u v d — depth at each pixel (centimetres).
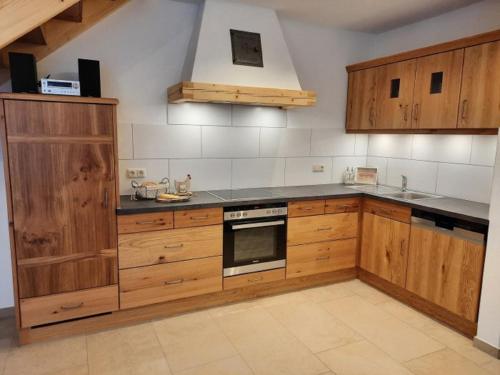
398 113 337
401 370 225
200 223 283
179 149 325
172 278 280
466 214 254
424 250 288
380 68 352
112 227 257
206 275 292
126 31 294
